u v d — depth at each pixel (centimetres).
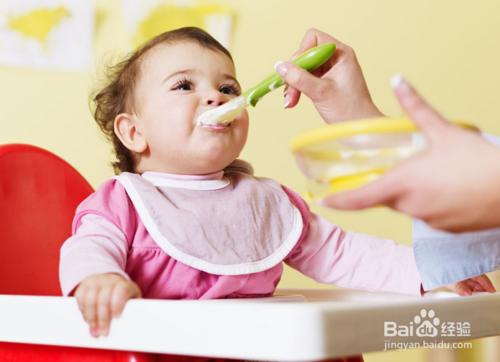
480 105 182
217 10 164
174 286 82
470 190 48
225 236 85
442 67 180
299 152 54
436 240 77
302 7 171
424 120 48
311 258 95
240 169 98
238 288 84
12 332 68
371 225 172
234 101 84
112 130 100
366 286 92
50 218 95
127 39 158
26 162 94
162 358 68
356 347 55
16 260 89
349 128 51
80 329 64
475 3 183
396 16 178
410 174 48
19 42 154
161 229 83
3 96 154
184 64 90
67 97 156
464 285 84
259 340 54
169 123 88
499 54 183
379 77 176
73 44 156
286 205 94
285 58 169
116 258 78
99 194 85
